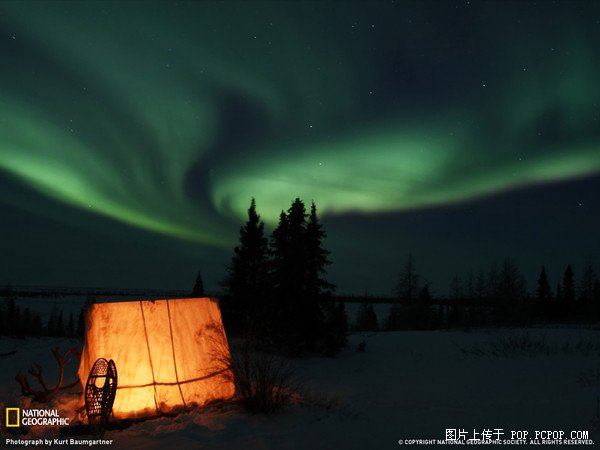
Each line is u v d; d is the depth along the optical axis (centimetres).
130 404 755
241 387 796
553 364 1351
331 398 1009
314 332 1992
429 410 884
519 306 4222
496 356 1584
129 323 799
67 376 1262
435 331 2503
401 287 4462
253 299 2191
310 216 2181
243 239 2384
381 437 665
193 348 828
